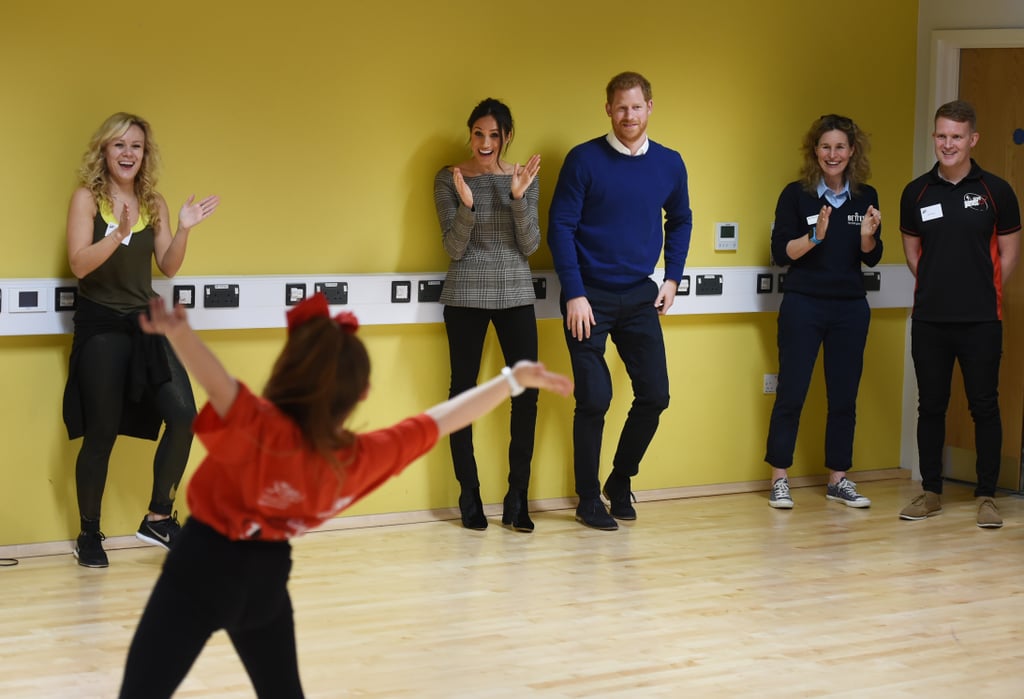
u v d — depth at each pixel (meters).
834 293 5.91
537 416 5.77
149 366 4.70
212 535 2.33
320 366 2.22
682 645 3.95
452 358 5.39
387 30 5.32
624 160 5.35
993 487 5.70
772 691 3.56
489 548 5.11
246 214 5.16
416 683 3.58
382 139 5.36
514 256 5.33
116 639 3.93
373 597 4.43
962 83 6.38
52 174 4.83
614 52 5.77
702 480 6.19
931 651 3.92
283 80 5.16
